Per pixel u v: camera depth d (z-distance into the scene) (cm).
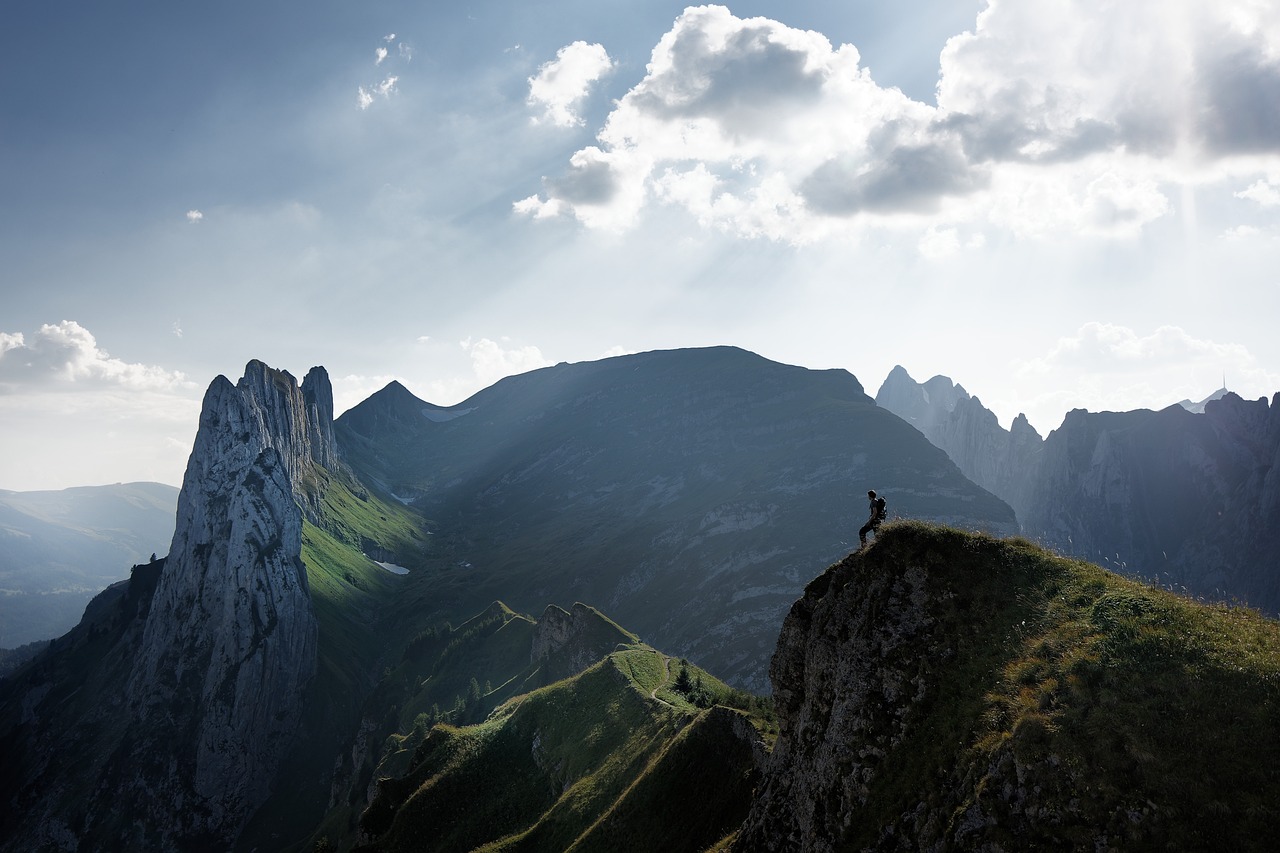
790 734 4478
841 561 4681
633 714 10569
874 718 3900
